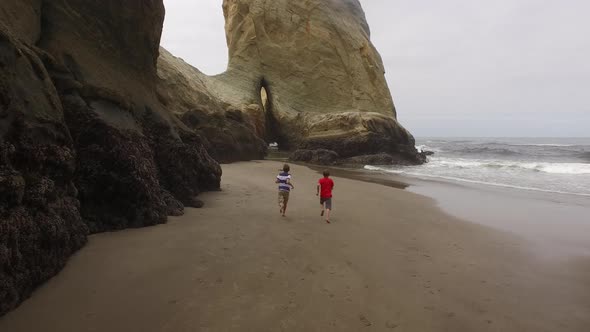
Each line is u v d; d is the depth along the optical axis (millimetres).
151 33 9953
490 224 9062
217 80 36875
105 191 6461
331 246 6395
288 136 37000
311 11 41406
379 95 40062
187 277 4633
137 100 8758
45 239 4281
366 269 5367
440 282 5059
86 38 7797
